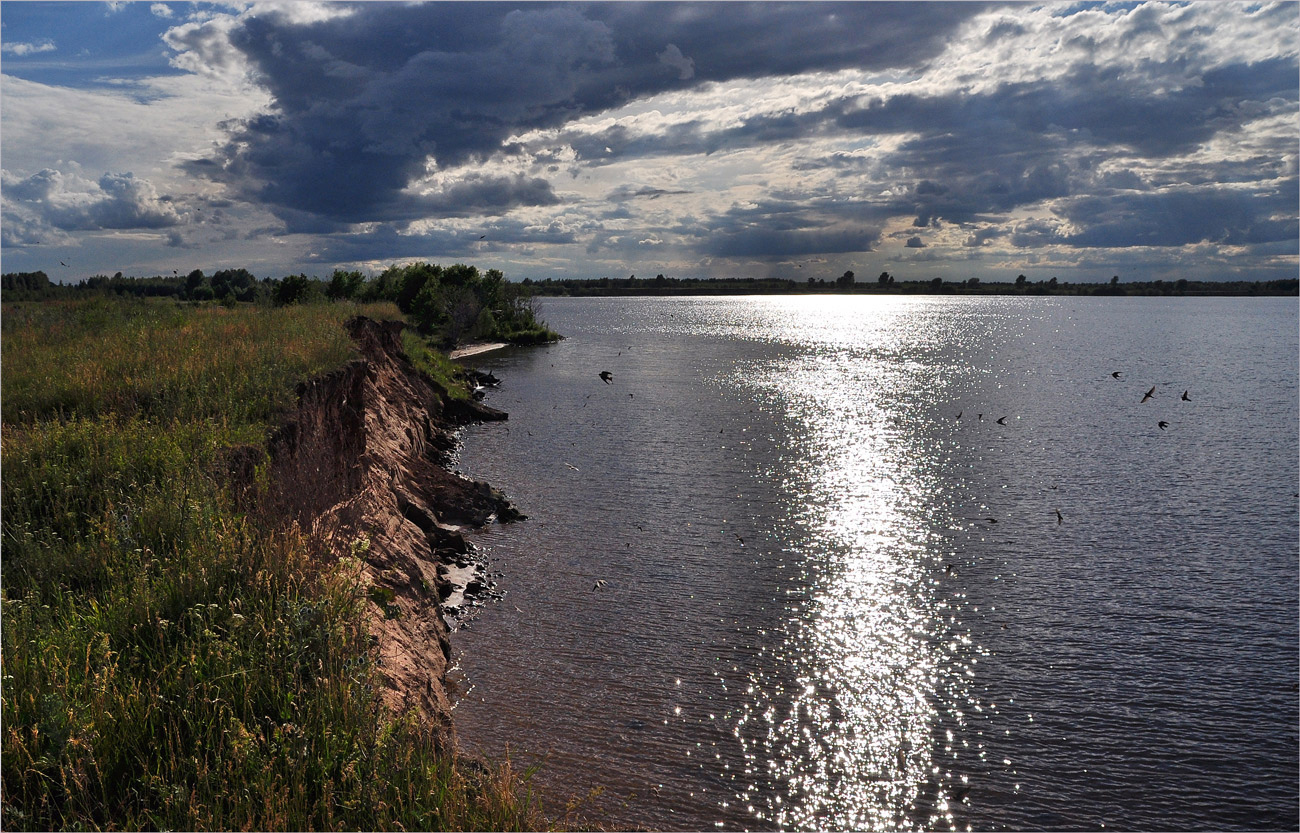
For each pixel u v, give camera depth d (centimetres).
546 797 1066
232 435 1231
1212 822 1145
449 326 9181
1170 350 10294
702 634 1666
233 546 865
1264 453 3831
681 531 2398
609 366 7569
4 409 1273
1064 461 3625
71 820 522
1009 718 1399
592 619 1703
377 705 740
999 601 1945
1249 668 1616
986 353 9944
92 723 575
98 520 903
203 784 555
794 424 4447
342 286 8919
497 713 1281
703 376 6881
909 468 3422
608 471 3175
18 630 675
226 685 656
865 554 2259
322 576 895
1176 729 1384
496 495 2555
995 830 1108
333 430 1661
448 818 616
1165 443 4069
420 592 1520
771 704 1393
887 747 1289
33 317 2317
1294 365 8250
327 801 585
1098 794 1198
